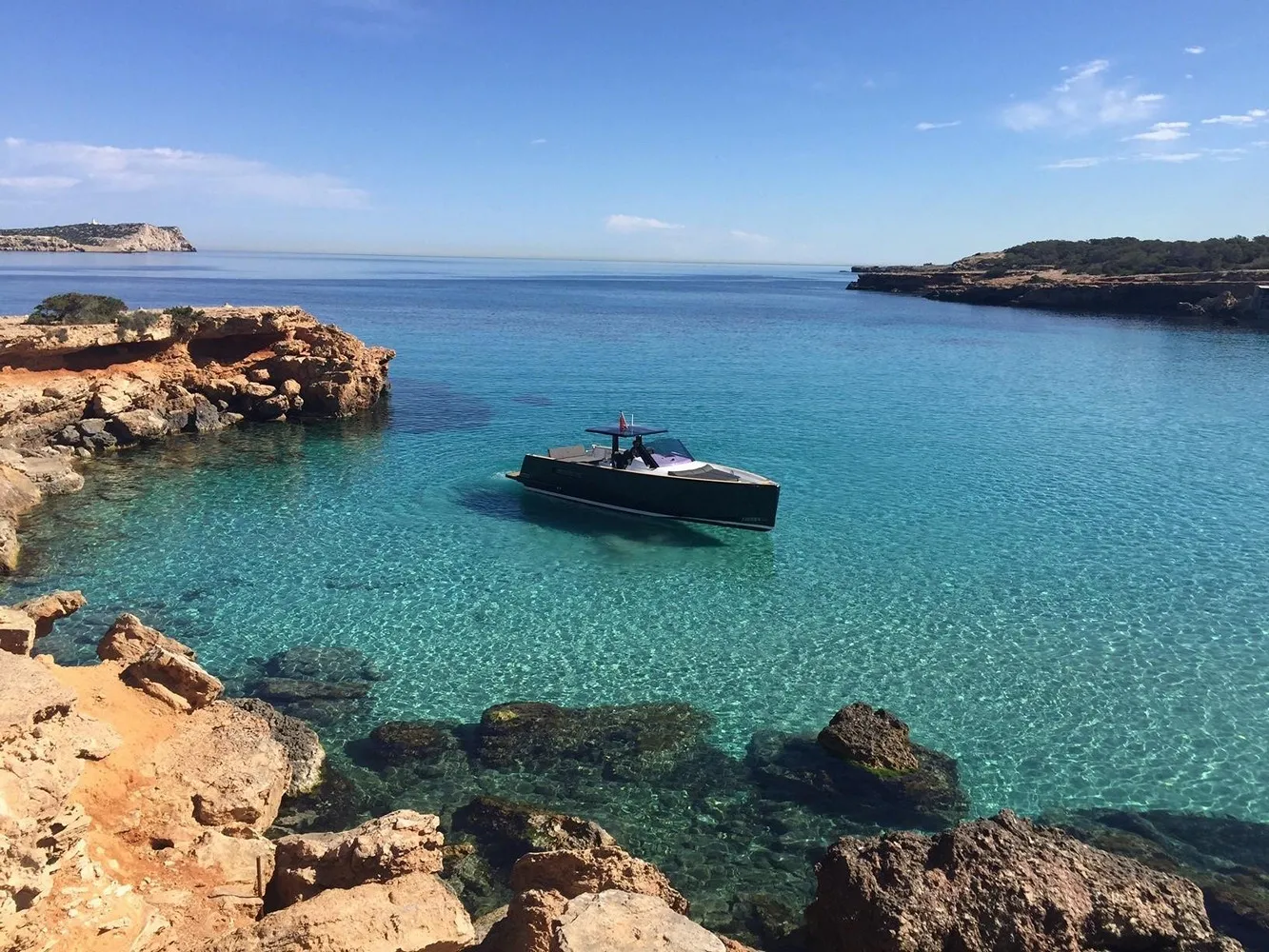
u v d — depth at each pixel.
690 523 27.09
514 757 14.55
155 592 21.31
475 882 11.41
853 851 10.17
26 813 8.15
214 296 117.50
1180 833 12.89
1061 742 15.38
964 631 19.80
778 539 26.03
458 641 19.14
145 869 9.82
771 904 11.23
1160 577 22.98
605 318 105.69
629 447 29.92
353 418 43.22
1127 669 18.02
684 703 16.58
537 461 29.92
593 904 7.87
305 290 148.38
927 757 14.74
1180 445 38.94
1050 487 31.73
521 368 60.53
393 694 16.78
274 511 28.00
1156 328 95.44
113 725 11.98
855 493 30.89
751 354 70.88
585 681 17.42
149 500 28.95
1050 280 133.88
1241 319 100.19
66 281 142.00
